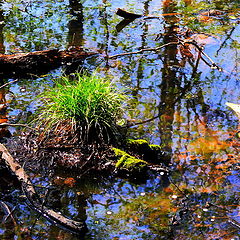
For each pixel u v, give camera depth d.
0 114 7.85
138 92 8.81
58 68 10.01
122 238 5.13
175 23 12.73
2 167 6.51
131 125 7.66
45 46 10.93
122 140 7.14
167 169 6.52
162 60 10.37
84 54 10.47
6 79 9.49
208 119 7.83
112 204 5.78
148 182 6.28
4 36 11.53
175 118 7.89
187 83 9.23
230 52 10.70
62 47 10.92
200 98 8.62
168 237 5.16
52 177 6.34
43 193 5.98
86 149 6.93
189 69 9.88
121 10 12.90
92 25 12.54
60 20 12.88
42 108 8.09
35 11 13.64
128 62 10.24
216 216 5.54
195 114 8.02
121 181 6.31
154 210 5.66
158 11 13.87
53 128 7.39
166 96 8.68
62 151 6.91
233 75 9.55
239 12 13.62
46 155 6.81
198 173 6.43
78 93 7.25
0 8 13.84
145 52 10.78
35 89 8.97
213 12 13.55
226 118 7.87
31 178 6.30
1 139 7.20
